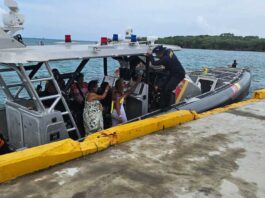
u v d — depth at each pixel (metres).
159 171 3.16
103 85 4.69
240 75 8.97
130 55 4.68
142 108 5.09
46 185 2.83
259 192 2.83
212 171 3.21
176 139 4.10
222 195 2.76
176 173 3.14
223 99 6.61
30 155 3.03
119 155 3.52
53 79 3.80
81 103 4.74
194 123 4.82
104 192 2.74
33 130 3.78
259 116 5.30
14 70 3.82
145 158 3.46
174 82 5.35
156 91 5.43
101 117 4.50
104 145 3.66
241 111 5.60
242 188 2.89
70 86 4.49
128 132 3.99
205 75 8.44
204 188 2.86
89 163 3.29
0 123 4.60
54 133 3.75
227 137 4.24
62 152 3.26
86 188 2.80
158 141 4.00
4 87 4.20
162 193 2.75
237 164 3.40
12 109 4.17
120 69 5.58
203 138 4.17
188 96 6.21
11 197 2.63
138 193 2.74
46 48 4.25
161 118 4.57
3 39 3.95
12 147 4.35
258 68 25.94
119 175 3.05
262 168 3.32
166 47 5.50
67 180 2.92
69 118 4.07
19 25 4.12
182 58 35.16
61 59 3.79
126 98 5.22
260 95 6.82
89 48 4.32
